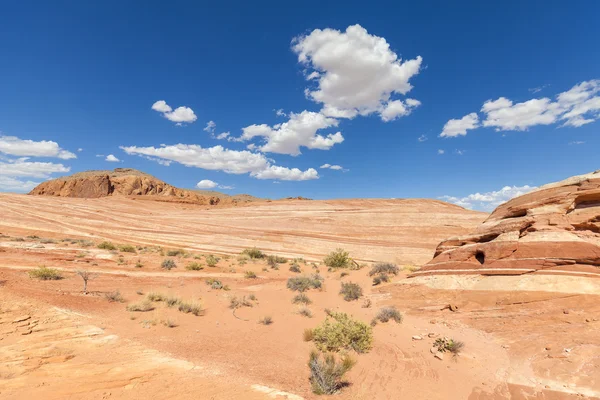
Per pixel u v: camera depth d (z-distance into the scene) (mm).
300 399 6434
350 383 7398
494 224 17391
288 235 48000
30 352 7801
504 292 13391
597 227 13523
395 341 10500
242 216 61469
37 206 60656
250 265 28969
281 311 13672
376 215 58406
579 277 12570
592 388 7113
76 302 12578
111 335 9492
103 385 6516
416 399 6895
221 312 13164
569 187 15234
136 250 33938
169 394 6309
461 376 8117
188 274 22547
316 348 9617
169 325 10875
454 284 15570
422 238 46031
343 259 28969
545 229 14500
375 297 16672
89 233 43500
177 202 92375
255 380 7203
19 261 20938
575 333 9836
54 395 6016
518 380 7828
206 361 8148
